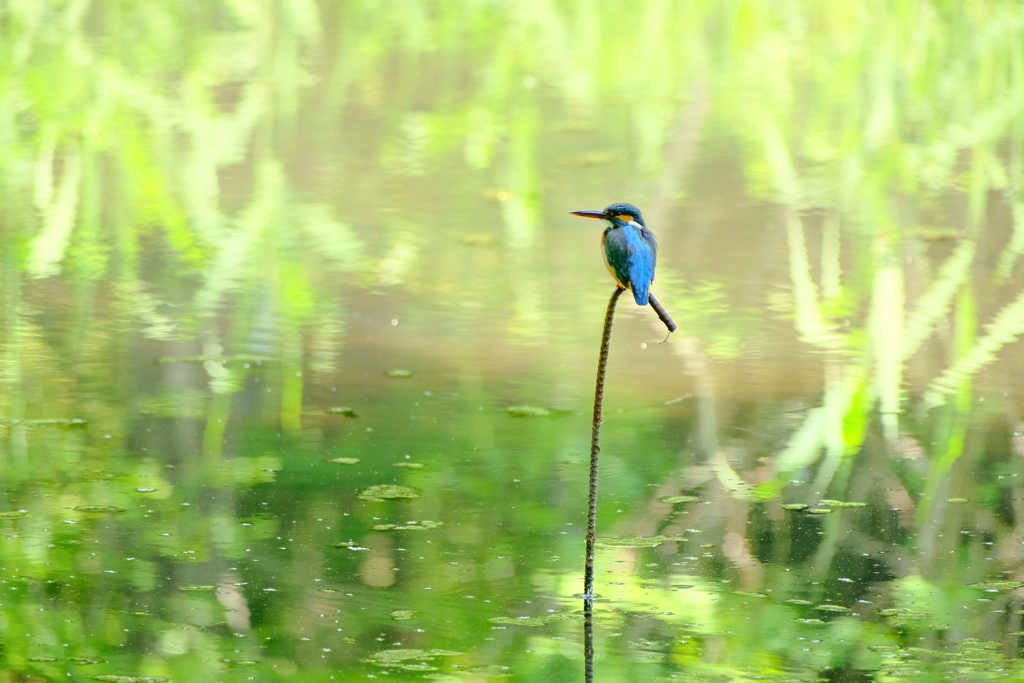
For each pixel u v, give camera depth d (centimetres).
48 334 1220
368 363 1170
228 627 714
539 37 2598
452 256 1478
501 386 1119
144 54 2391
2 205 1628
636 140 1931
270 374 1138
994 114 2033
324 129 1986
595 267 1446
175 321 1268
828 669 681
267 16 2734
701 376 1143
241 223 1575
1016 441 999
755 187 1714
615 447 988
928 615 737
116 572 776
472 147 1902
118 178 1742
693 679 668
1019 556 809
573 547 823
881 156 1836
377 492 898
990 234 1548
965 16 2614
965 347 1216
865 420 1045
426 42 2562
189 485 903
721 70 2330
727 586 773
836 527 854
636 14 2798
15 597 741
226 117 2044
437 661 682
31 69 2256
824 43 2497
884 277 1399
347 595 755
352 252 1491
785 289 1372
